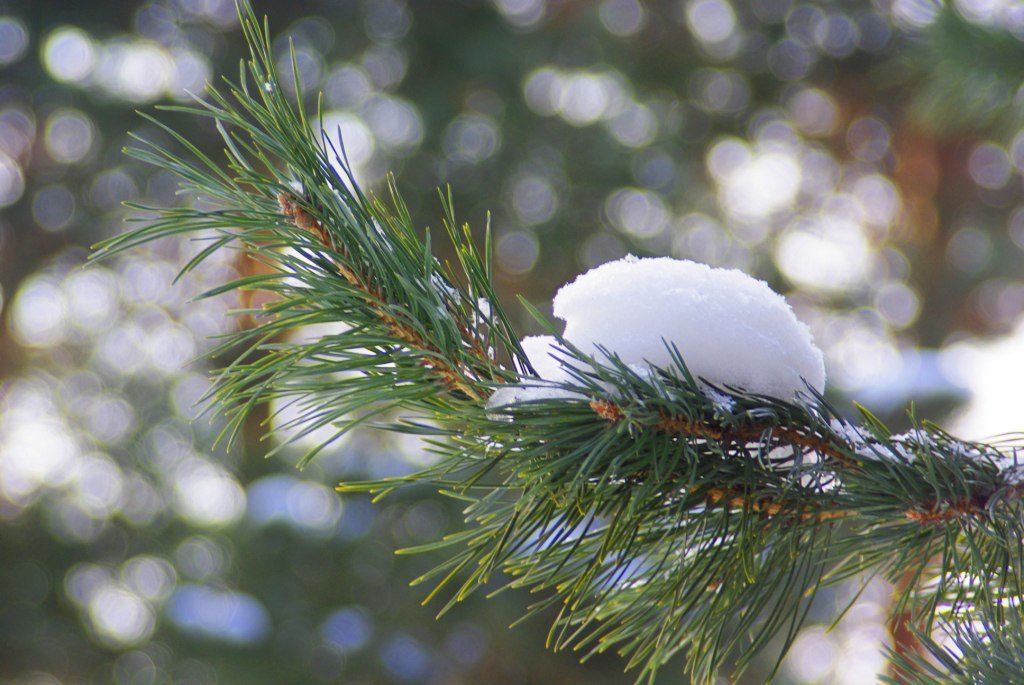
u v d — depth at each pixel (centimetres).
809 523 102
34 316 673
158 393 679
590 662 582
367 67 620
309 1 610
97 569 684
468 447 100
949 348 755
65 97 593
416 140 612
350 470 589
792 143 705
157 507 690
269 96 99
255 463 639
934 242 733
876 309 730
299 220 99
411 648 587
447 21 618
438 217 607
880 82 664
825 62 688
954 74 326
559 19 646
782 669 623
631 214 650
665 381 95
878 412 499
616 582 104
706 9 678
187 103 587
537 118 625
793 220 708
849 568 112
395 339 98
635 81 659
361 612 590
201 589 623
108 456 685
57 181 625
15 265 643
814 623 577
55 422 698
